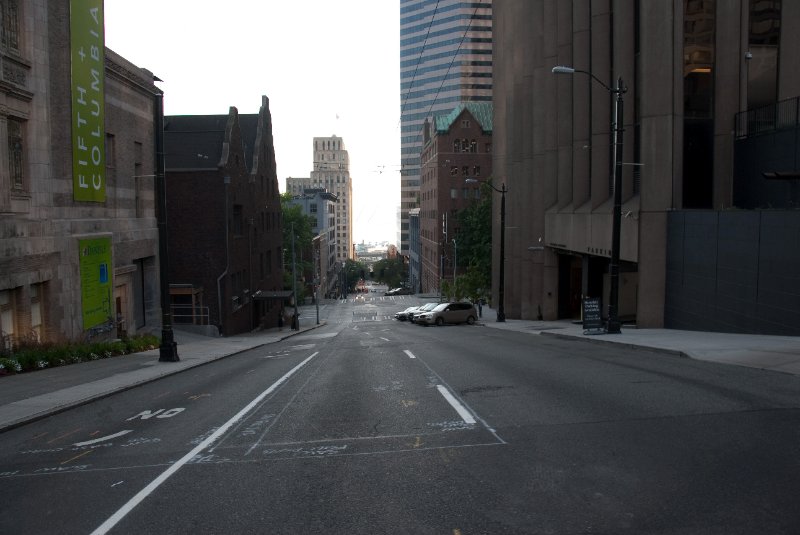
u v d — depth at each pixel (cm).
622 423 821
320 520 548
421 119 15425
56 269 2114
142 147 2966
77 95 2234
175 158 4003
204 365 2009
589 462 665
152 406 1185
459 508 557
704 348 1569
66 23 2173
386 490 614
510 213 4672
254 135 5338
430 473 658
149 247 3031
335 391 1224
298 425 923
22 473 750
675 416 844
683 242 2356
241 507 591
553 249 3928
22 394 1303
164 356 1980
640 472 626
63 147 2170
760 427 767
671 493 567
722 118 2567
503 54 5112
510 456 700
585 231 3141
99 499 636
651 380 1139
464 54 14000
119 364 1925
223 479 679
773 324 1859
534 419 870
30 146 1966
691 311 2306
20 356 1733
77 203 2295
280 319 5116
